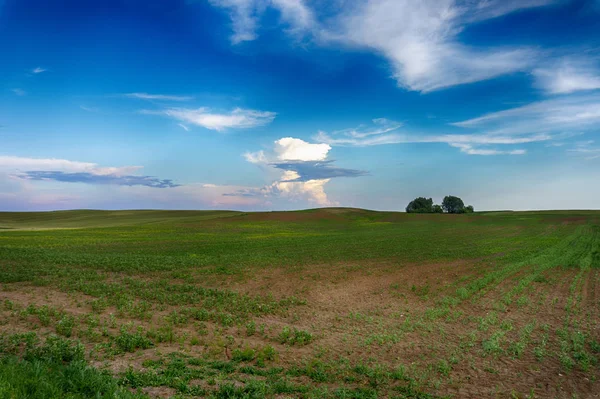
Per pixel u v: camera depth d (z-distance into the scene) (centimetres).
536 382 1028
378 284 2567
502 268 3108
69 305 1781
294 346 1332
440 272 3023
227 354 1221
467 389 983
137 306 1786
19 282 2317
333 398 896
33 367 880
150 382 920
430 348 1291
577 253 4078
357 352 1259
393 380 1024
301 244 5316
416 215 12369
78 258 3422
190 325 1553
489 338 1397
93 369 934
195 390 888
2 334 1266
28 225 10325
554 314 1748
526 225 9206
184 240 5944
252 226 9319
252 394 886
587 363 1138
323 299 2134
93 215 13725
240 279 2655
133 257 3656
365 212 13025
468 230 8150
